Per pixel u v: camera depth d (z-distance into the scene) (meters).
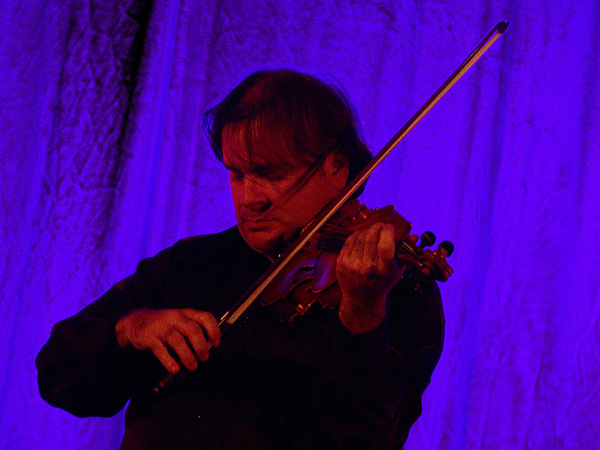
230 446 4.45
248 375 4.61
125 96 8.48
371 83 8.40
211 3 8.65
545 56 8.32
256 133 4.64
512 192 8.16
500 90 8.30
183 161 8.44
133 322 4.38
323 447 4.40
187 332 4.13
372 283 3.67
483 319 8.04
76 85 8.45
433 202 8.11
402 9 8.50
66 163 8.35
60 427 8.08
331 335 4.03
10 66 8.64
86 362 4.63
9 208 8.41
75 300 8.16
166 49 8.56
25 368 8.10
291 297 4.46
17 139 8.54
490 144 8.20
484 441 7.88
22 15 8.70
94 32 8.52
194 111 8.48
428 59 8.36
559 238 8.08
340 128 4.88
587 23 8.34
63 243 8.23
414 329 4.43
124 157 8.41
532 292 8.04
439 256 3.98
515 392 7.94
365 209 5.00
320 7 8.58
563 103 8.24
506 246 8.10
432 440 7.88
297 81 4.87
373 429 4.03
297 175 4.71
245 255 5.21
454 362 7.92
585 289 8.05
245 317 4.76
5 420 8.05
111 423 8.20
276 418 4.49
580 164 8.20
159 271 5.39
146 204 8.41
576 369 7.96
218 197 8.36
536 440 7.88
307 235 4.77
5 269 8.31
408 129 5.18
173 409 4.60
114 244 8.30
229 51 8.55
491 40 5.49
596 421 7.89
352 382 3.93
